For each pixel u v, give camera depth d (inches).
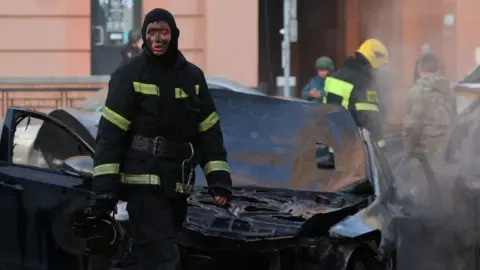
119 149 260.5
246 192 380.8
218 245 298.5
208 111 274.1
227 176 275.3
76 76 785.6
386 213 335.0
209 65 800.3
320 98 696.4
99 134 261.4
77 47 794.8
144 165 262.7
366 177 372.2
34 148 360.2
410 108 544.7
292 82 731.4
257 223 322.3
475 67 805.9
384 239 312.0
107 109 261.4
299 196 373.1
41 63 792.9
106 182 257.6
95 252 293.9
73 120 457.7
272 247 299.9
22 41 791.1
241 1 799.7
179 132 266.2
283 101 406.0
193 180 274.1
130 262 293.9
